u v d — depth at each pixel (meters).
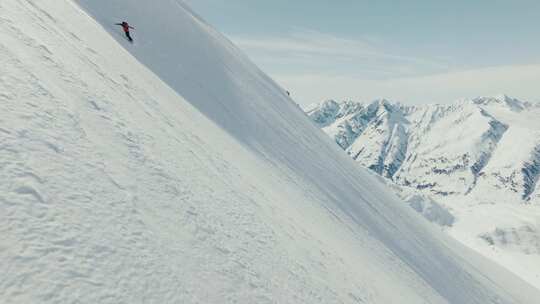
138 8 40.91
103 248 6.39
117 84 14.67
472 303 35.66
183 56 37.91
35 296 4.95
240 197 14.28
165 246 7.70
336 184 37.78
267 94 54.09
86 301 5.41
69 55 13.13
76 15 21.64
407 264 30.52
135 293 6.14
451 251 56.16
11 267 5.04
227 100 36.19
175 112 18.69
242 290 8.53
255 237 11.83
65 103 9.38
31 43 11.21
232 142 24.56
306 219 20.28
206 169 14.03
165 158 11.52
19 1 14.63
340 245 20.72
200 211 10.31
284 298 9.69
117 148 9.67
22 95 8.22
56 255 5.64
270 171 25.38
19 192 6.04
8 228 5.45
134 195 8.40
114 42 24.11
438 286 31.89
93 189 7.46
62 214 6.33
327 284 13.12
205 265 8.31
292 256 12.83
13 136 6.93
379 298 16.80
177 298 6.72
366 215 35.78
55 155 7.41
